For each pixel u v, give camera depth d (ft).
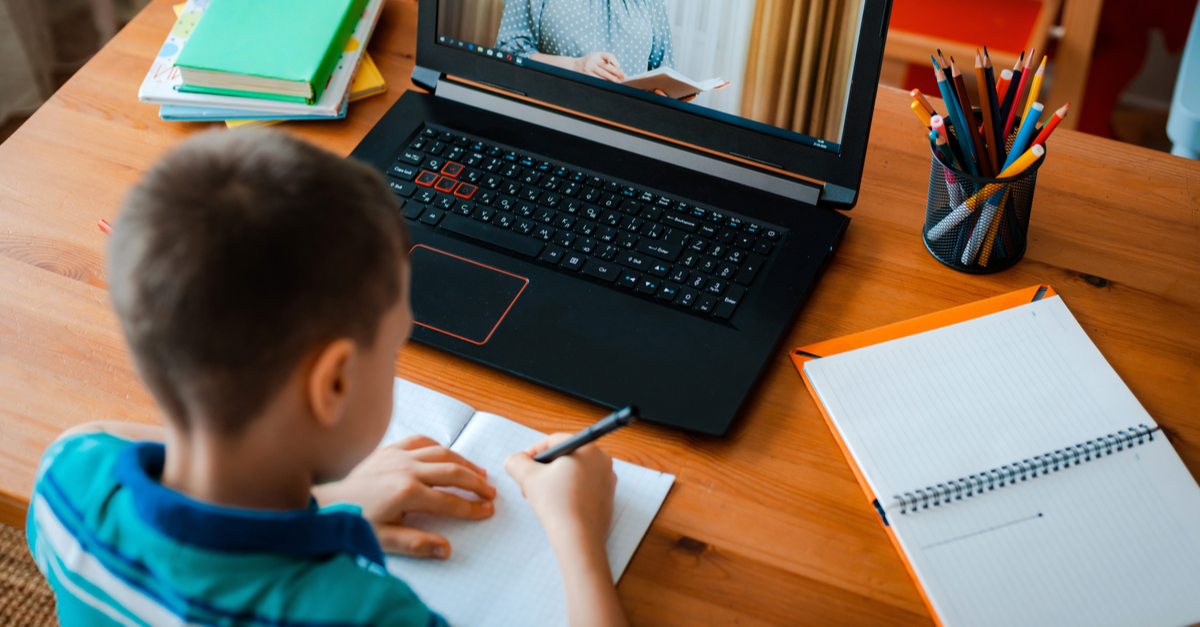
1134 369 2.48
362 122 3.23
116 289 1.36
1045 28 5.09
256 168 1.36
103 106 3.26
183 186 1.33
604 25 2.89
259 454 1.56
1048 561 2.07
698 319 2.57
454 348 2.52
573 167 2.97
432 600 2.03
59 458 1.75
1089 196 2.93
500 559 2.10
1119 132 7.04
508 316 2.59
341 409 1.55
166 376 1.42
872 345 2.52
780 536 2.19
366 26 3.42
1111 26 5.66
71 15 6.38
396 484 2.15
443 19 3.12
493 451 2.33
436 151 3.04
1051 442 2.27
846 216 2.82
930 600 2.03
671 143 2.98
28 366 2.48
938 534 2.12
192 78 3.16
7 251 2.77
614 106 3.01
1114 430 2.28
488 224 2.83
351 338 1.48
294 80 3.09
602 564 1.99
